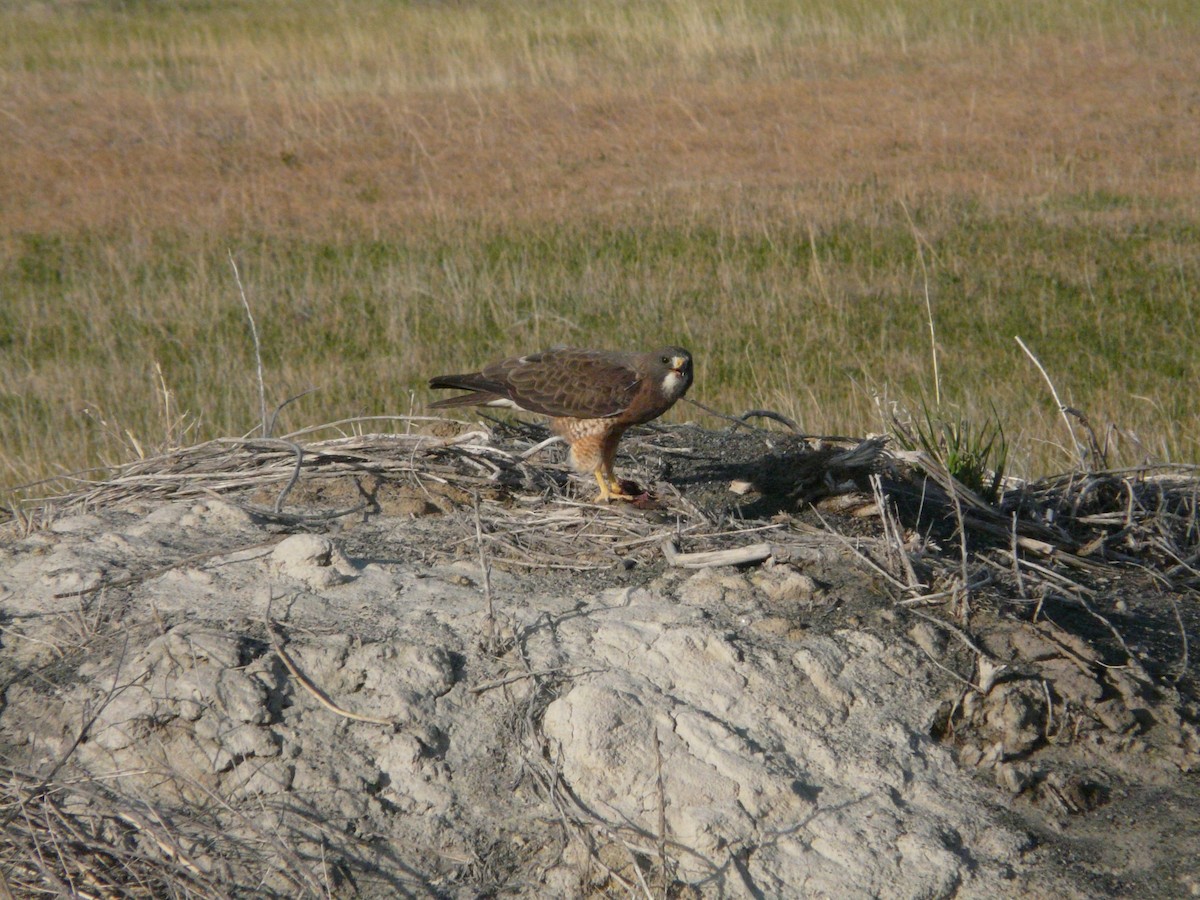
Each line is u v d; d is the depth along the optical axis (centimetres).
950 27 5322
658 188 3238
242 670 815
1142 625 959
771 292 2403
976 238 2769
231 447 1173
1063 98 4219
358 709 810
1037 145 3631
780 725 820
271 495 1080
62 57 4778
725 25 5259
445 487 1088
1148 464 1230
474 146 3706
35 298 2420
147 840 762
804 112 4084
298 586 908
